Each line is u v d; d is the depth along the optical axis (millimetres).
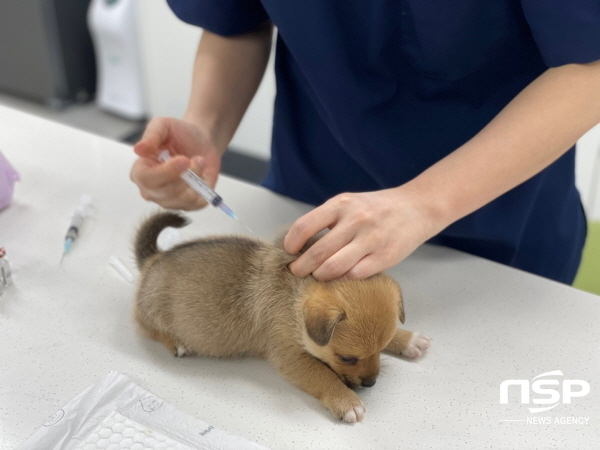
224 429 794
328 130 1212
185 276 956
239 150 3125
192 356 935
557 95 859
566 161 1240
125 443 753
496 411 821
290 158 1283
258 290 920
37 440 755
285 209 1263
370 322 815
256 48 1249
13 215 1227
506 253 1250
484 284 1065
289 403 843
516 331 958
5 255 1104
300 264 867
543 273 1379
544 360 901
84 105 3547
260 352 936
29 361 893
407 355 914
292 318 891
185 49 2961
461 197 872
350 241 849
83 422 781
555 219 1305
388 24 1004
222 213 1241
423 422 808
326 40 1038
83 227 1197
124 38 3139
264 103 2896
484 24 962
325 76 1071
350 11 1015
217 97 1212
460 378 875
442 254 1146
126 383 839
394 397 849
